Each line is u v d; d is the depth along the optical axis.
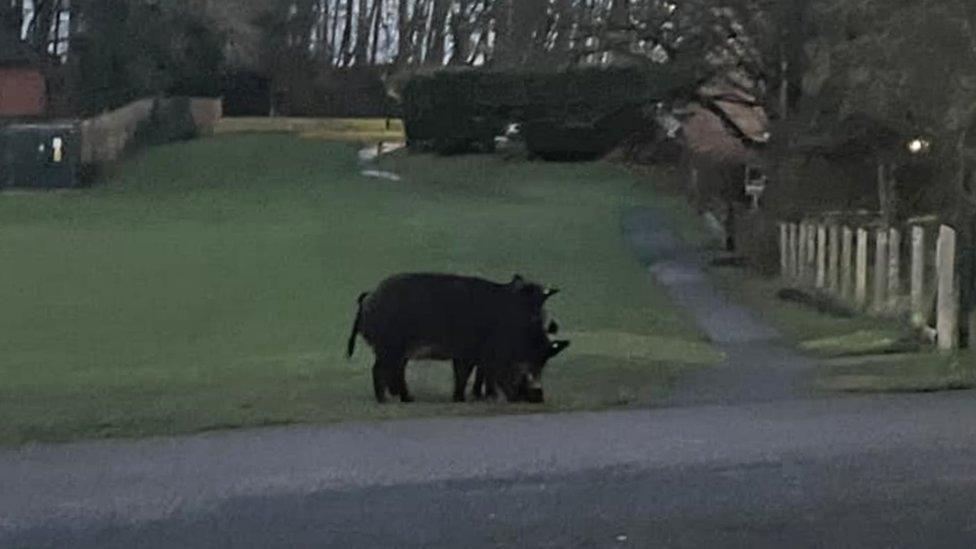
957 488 11.68
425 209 63.59
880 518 10.71
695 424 15.53
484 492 11.66
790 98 44.78
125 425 15.72
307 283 39.62
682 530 10.40
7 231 54.34
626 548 9.95
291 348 27.39
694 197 61.91
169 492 11.80
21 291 38.06
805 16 42.56
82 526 10.60
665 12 48.19
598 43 50.56
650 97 50.22
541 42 81.88
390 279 18.38
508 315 17.94
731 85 47.84
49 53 95.50
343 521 10.70
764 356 24.53
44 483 12.26
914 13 26.38
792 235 40.50
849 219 39.06
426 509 11.07
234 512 11.02
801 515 10.81
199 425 15.80
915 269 26.81
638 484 11.94
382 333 18.09
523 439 14.50
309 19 103.25
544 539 10.17
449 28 107.19
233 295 37.16
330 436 14.97
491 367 17.94
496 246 50.28
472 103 85.19
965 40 25.70
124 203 66.94
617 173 76.88
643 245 51.47
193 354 26.98
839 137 40.41
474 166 81.69
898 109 30.95
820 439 14.22
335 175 79.31
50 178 75.38
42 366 25.39
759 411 16.72
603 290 38.09
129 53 90.19
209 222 58.16
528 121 81.88
